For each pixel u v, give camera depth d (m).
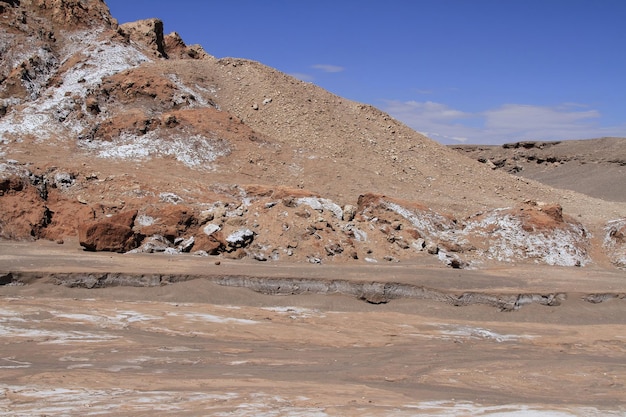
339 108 62.09
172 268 27.20
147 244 31.83
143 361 16.67
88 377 14.69
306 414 12.05
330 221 34.31
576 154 127.12
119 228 31.39
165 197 38.25
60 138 47.72
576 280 30.88
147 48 70.81
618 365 19.14
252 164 48.28
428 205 44.44
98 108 51.62
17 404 12.38
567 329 24.77
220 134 50.69
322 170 48.66
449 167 57.28
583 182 114.88
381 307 26.16
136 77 54.91
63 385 13.93
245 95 60.31
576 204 55.22
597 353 21.28
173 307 23.45
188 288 25.33
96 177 39.97
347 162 51.47
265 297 25.67
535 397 15.48
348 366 17.59
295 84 63.59
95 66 57.22
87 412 11.90
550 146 135.12
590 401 15.26
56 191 38.03
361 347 20.30
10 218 33.59
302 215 34.03
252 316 23.16
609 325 25.81
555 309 26.77
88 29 64.25
